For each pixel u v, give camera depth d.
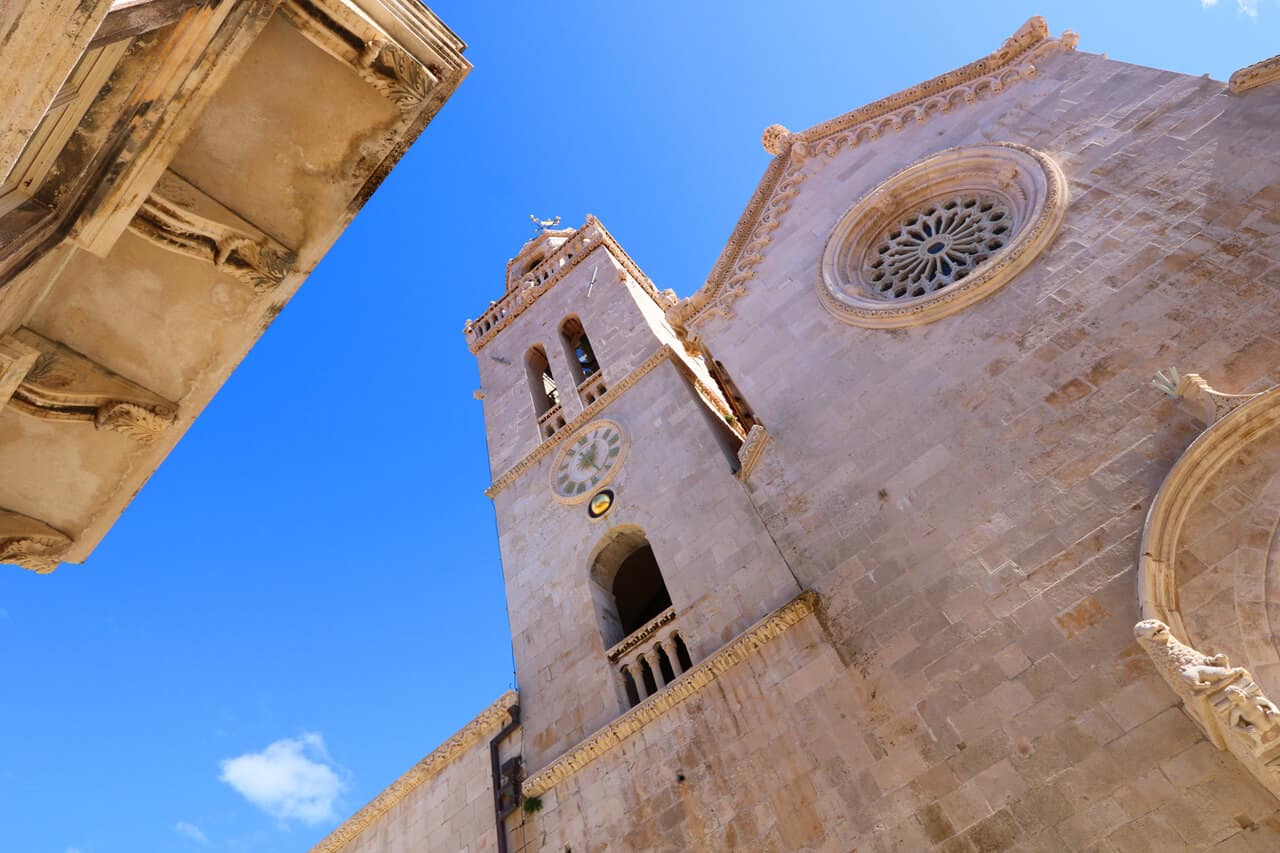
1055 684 12.44
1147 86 18.17
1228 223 14.94
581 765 17.52
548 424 28.44
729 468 20.59
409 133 8.94
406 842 20.47
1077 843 11.12
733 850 14.19
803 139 25.20
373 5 8.09
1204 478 12.47
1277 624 10.84
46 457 9.31
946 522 15.20
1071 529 13.59
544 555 23.47
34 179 7.29
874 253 21.53
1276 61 15.95
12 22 5.33
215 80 7.54
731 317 22.84
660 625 19.08
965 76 22.39
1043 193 18.02
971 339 17.12
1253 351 13.35
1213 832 10.29
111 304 8.66
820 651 15.39
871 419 17.78
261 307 9.37
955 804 12.37
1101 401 14.52
